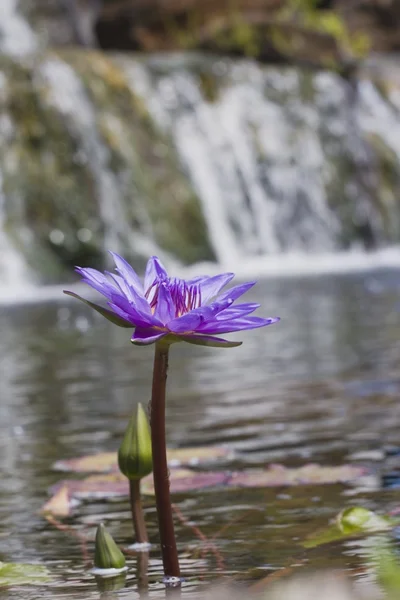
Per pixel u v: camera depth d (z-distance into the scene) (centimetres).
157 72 2252
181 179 2131
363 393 627
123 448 315
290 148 2353
